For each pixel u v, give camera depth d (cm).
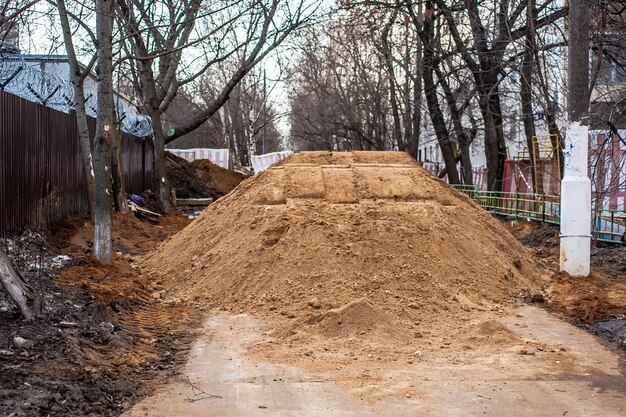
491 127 2894
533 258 1399
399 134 4012
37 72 1869
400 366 742
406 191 1326
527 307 1070
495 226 1382
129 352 782
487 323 894
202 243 1298
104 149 1307
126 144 2603
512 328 931
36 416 547
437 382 686
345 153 1545
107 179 1312
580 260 1268
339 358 770
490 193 2748
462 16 2994
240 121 6712
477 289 1098
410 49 4278
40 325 790
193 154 4750
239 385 675
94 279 1175
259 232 1180
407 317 955
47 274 1129
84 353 723
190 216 2836
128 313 1001
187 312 1023
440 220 1217
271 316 982
